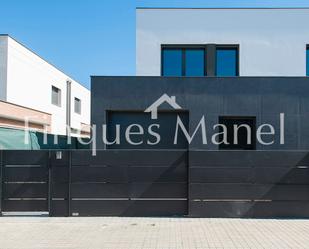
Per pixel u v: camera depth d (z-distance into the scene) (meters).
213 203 9.30
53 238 7.39
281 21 15.73
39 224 8.57
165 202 9.38
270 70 15.66
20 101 22.58
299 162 9.30
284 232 7.81
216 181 9.32
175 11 15.86
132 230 7.99
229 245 6.87
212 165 9.34
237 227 8.25
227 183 9.31
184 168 9.38
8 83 21.05
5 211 9.37
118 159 9.40
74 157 9.40
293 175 9.29
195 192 9.30
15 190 9.38
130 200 9.38
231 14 15.80
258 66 15.67
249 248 6.69
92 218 9.16
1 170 9.38
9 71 21.17
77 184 9.38
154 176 9.38
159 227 8.23
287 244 6.93
